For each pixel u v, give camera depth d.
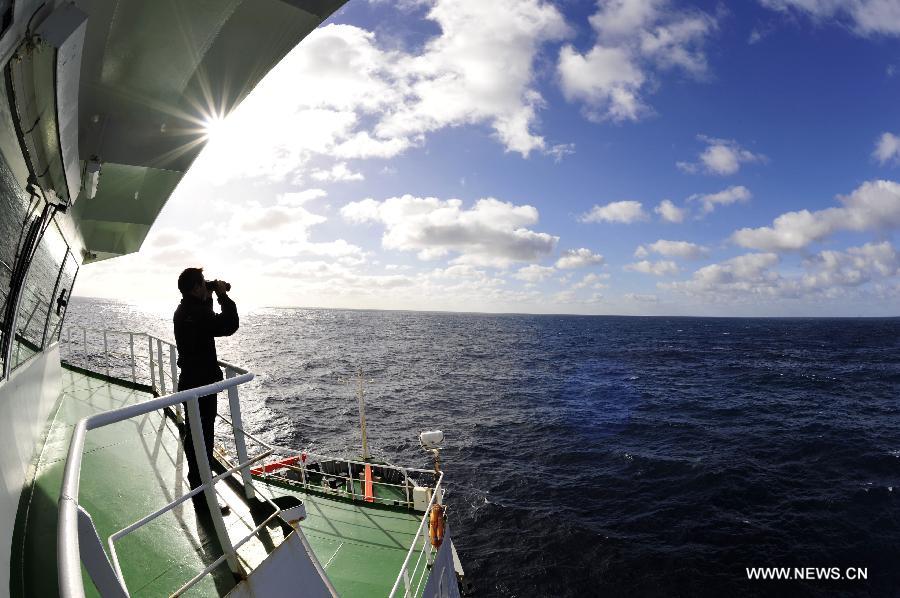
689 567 19.47
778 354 108.50
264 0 3.93
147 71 4.43
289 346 109.25
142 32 3.99
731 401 54.00
